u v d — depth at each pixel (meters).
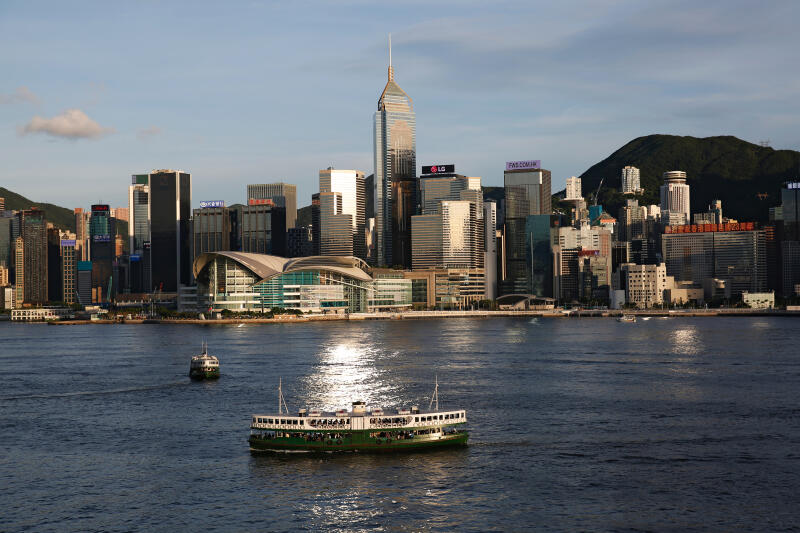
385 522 110.06
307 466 135.75
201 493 122.75
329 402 196.25
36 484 128.50
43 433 164.00
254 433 150.12
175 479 129.75
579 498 118.31
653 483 124.88
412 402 194.88
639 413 177.88
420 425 146.38
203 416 179.38
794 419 170.25
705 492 120.44
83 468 137.00
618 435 155.62
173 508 116.62
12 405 197.25
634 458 138.75
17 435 162.50
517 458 139.12
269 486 125.50
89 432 164.38
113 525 110.50
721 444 148.12
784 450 143.25
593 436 154.88
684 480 126.19
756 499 117.25
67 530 109.00
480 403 191.88
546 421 169.12
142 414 182.88
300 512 114.19
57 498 121.56
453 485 124.75
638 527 107.12
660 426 163.75
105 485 127.38
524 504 116.06
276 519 111.75
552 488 122.81
